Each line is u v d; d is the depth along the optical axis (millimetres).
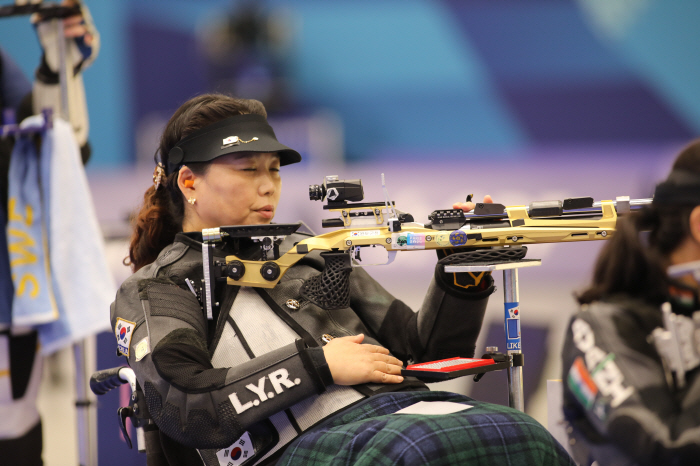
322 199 5613
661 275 4168
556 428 5539
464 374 4930
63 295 8102
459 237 5281
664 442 3791
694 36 25328
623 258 4289
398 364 5312
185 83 25297
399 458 4160
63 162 8250
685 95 25578
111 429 8719
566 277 14195
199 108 5984
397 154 26484
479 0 26578
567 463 4566
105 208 18594
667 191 4242
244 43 25031
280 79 25547
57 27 9180
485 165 20484
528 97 26250
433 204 18625
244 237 5656
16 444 8672
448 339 5801
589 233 5195
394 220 5355
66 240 8172
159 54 25016
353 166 22797
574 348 4301
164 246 6465
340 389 5270
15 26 21203
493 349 5383
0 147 8609
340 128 25828
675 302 4172
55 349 8148
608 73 25953
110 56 24156
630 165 20453
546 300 12609
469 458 4246
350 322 6000
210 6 25391
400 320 6148
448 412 4680
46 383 10383
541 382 9969
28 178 8180
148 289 5379
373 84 26797
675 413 3863
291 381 4863
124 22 24453
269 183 5914
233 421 4762
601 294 4387
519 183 18906
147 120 24578
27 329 8727
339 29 27250
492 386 9727
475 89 26641
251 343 5398
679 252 4242
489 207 5359
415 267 15469
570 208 5266
